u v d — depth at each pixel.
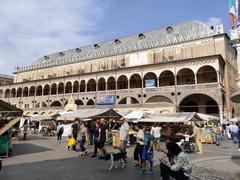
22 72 77.69
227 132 33.88
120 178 10.02
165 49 50.59
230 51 49.09
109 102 49.88
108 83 57.38
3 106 17.55
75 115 26.81
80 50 71.31
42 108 59.16
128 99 47.84
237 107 48.47
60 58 74.06
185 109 46.81
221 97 38.31
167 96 43.41
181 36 50.41
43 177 9.95
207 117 31.22
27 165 12.50
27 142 25.31
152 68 46.59
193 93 40.84
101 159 14.77
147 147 11.34
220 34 44.72
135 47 55.81
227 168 12.50
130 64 54.66
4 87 72.50
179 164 7.10
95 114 25.05
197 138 18.84
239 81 25.55
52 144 23.44
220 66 41.34
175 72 43.84
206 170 12.01
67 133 34.69
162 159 7.65
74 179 9.74
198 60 41.69
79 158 15.09
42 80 64.06
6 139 15.48
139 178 10.07
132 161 14.31
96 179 9.80
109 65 58.00
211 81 44.41
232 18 27.80
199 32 48.53
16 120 16.20
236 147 23.31
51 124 40.56
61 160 14.23
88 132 23.38
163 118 26.69
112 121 27.44
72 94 56.34
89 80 55.41
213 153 18.73
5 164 12.66
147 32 59.53
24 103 66.12
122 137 14.57
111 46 62.88
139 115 28.25
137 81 52.78
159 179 9.93
